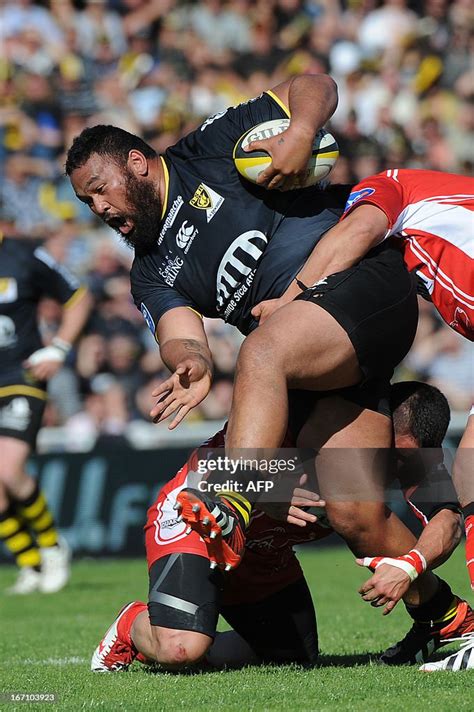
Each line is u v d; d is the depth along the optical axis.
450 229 13.42
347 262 12.89
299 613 14.28
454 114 52.56
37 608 24.12
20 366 27.62
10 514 28.36
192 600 12.97
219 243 13.87
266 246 13.83
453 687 11.15
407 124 51.03
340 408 13.12
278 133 13.61
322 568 30.91
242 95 50.47
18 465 27.45
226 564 11.60
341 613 20.84
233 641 14.38
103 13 51.91
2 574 33.94
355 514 13.02
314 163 13.71
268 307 13.10
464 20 54.53
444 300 13.60
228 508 11.41
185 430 37.50
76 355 41.50
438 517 12.82
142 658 13.99
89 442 37.31
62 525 35.44
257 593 14.05
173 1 52.69
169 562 13.12
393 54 53.06
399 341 12.88
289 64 51.53
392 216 13.28
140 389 41.53
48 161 47.09
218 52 51.81
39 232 45.69
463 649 12.62
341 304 12.37
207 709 10.46
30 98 48.06
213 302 14.29
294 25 52.94
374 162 47.78
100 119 48.44
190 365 12.87
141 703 10.91
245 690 11.54
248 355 11.95
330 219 14.04
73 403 40.91
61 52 49.88
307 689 11.45
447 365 43.94
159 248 14.29
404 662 13.90
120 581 29.39
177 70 50.66
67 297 27.78
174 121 48.62
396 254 13.52
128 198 13.95
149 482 35.62
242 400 11.75
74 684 12.53
